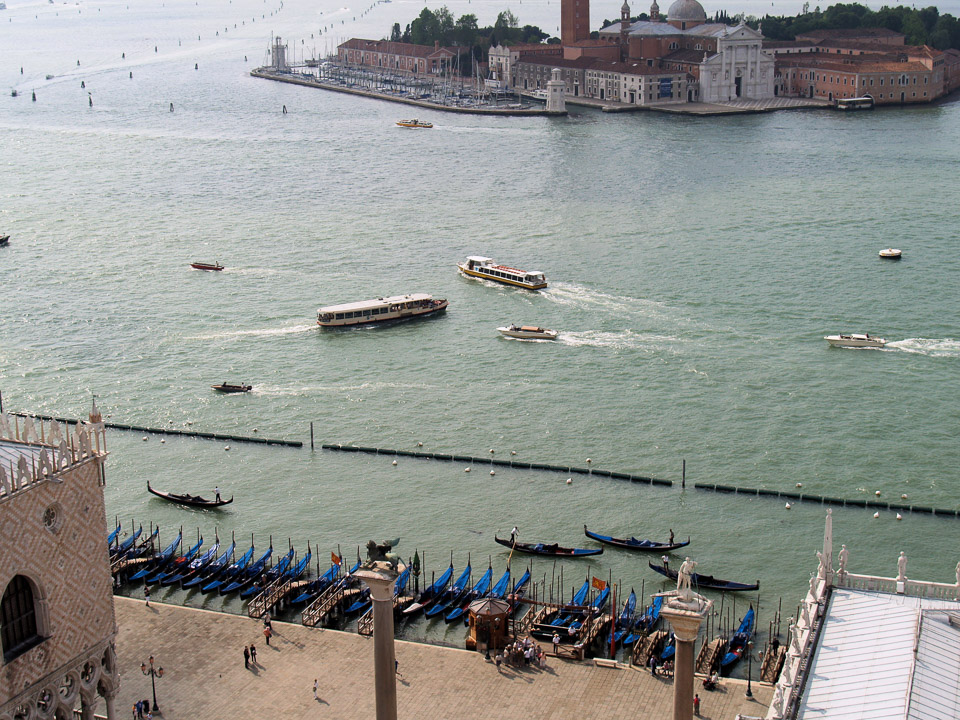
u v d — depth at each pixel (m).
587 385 188.25
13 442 81.19
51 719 78.75
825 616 84.00
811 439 167.00
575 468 158.12
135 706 102.31
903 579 86.06
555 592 127.94
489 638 112.25
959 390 184.00
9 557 73.50
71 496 77.75
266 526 144.50
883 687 73.75
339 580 126.25
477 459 161.12
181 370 195.88
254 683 107.88
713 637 118.44
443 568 133.88
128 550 133.75
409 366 198.00
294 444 166.88
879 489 152.62
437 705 104.00
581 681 107.50
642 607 124.81
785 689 74.31
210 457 163.50
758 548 138.50
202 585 127.25
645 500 150.12
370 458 162.88
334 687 107.31
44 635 77.31
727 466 159.25
